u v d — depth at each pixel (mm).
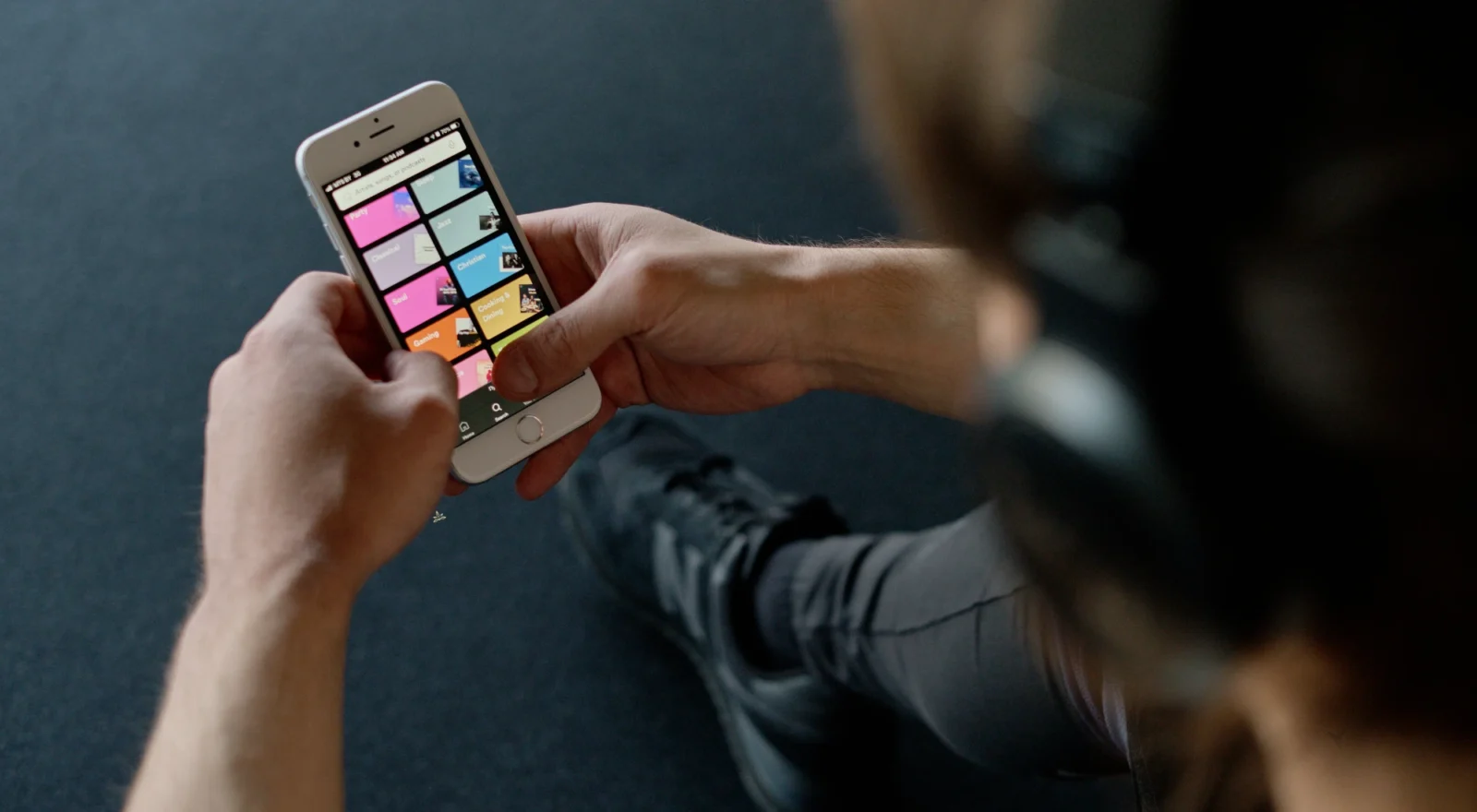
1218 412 345
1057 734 886
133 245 1292
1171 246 328
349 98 1372
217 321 1256
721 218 1285
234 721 763
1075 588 435
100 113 1376
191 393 1226
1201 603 384
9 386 1231
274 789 756
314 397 827
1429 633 345
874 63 349
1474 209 278
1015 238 367
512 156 1323
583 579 1160
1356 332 300
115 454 1202
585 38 1410
